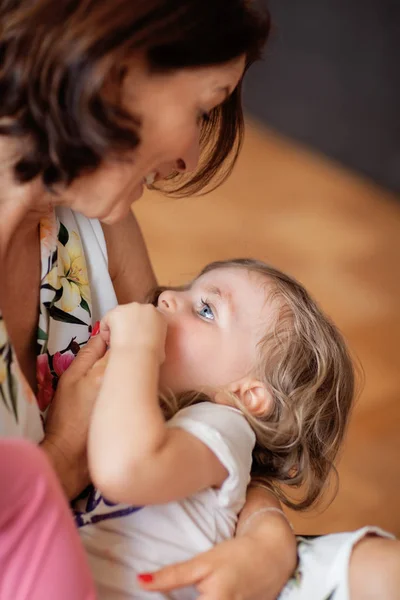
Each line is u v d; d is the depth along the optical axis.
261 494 1.31
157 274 3.32
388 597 1.17
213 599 1.12
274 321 1.42
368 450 2.67
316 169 4.45
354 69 4.40
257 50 1.19
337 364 1.45
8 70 0.97
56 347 1.24
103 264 1.34
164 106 1.05
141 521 1.18
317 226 3.94
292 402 1.39
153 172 1.17
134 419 1.11
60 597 0.94
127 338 1.20
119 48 0.97
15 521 0.92
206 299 1.42
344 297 3.45
